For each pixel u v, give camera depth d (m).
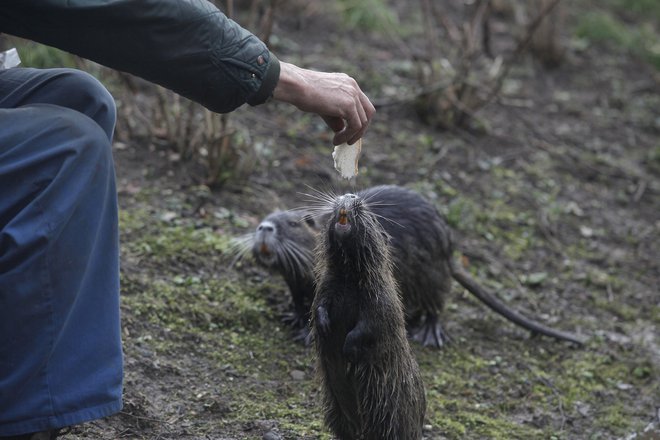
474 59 9.22
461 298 6.05
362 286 3.57
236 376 4.71
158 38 2.86
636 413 5.07
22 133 2.80
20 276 2.73
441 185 7.31
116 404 2.95
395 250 5.17
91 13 2.75
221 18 2.98
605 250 7.04
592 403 5.10
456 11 11.05
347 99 3.31
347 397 3.75
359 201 3.61
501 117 8.87
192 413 4.31
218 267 5.65
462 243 6.65
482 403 4.94
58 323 2.81
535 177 7.89
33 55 7.39
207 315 5.14
